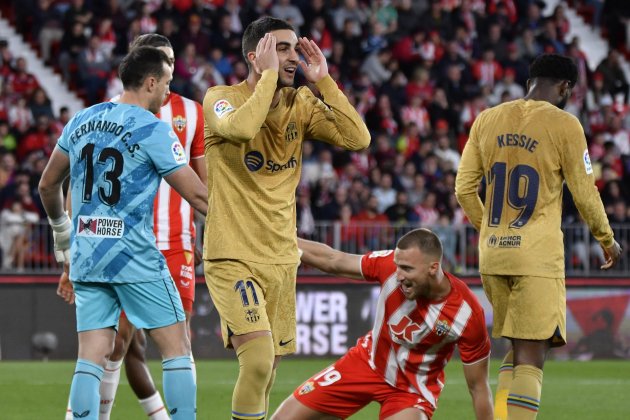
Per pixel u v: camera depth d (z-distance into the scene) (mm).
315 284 47969
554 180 20703
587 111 67000
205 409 29656
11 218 49812
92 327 18688
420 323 19188
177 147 18625
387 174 56656
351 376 19938
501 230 20797
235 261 19609
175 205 23953
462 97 65062
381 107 61688
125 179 18344
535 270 20375
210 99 19859
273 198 19844
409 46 66188
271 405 30734
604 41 76125
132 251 18422
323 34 65250
